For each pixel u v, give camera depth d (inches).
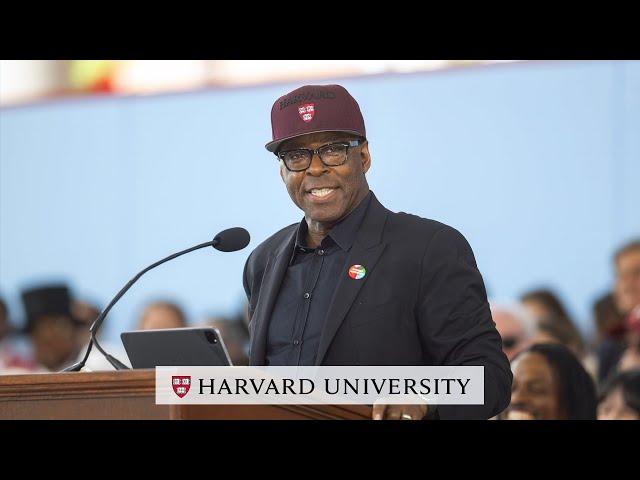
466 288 375.2
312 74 1027.3
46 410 297.3
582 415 516.4
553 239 935.0
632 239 863.1
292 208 1052.5
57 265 1134.4
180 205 1088.8
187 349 348.8
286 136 389.4
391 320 375.6
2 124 1147.3
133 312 1095.0
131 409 288.2
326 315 382.3
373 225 396.8
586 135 928.9
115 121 1114.1
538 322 736.3
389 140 991.0
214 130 1077.1
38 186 1142.3
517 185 948.0
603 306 812.6
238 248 394.6
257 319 403.9
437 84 976.3
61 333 824.9
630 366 706.8
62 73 1130.0
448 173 971.9
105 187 1117.7
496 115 955.3
